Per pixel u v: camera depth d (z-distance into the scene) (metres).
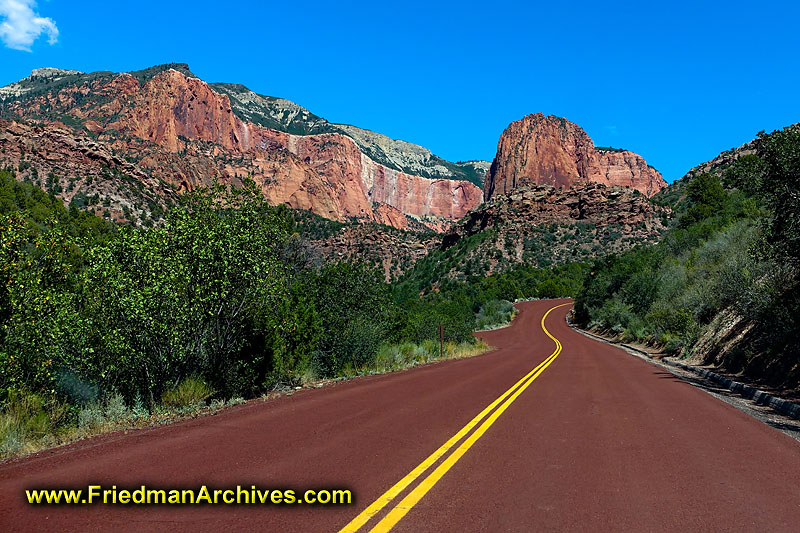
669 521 3.94
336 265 18.16
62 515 3.88
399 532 3.66
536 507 4.21
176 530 3.64
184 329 9.53
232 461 5.41
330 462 5.44
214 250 9.91
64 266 8.67
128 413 8.30
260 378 11.30
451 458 5.71
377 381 13.62
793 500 4.45
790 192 11.95
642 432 7.27
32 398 7.32
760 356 13.48
